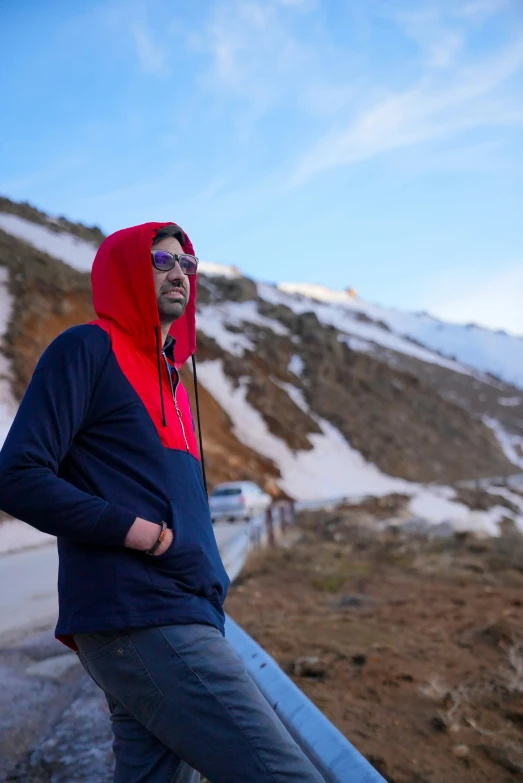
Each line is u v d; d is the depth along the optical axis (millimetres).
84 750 3721
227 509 22984
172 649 1930
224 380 49781
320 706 4750
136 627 1927
